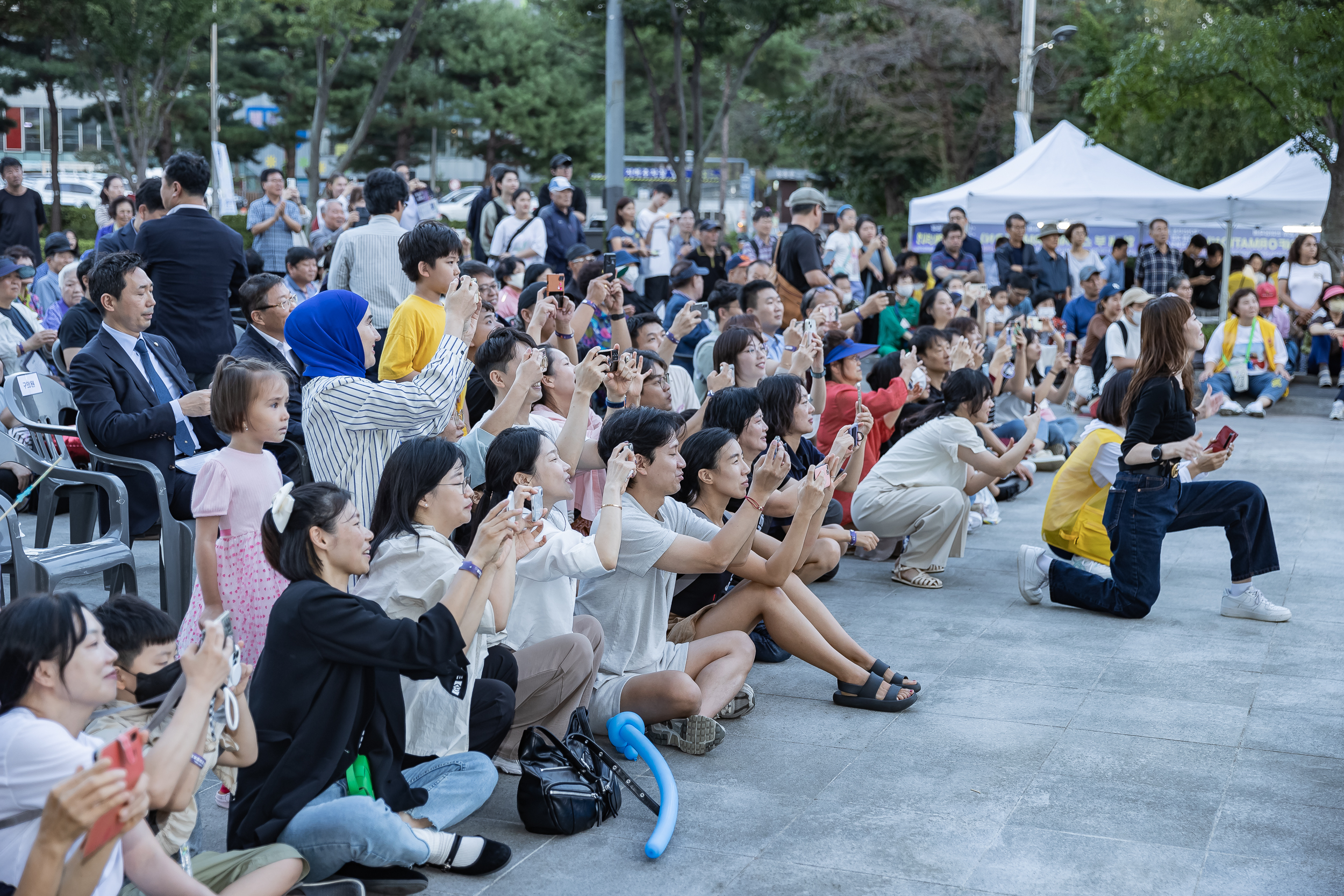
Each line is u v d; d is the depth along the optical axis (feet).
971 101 98.99
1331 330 44.47
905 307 36.68
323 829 9.67
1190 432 18.70
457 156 132.98
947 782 12.74
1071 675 16.28
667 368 18.39
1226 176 78.18
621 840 11.40
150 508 16.22
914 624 18.80
